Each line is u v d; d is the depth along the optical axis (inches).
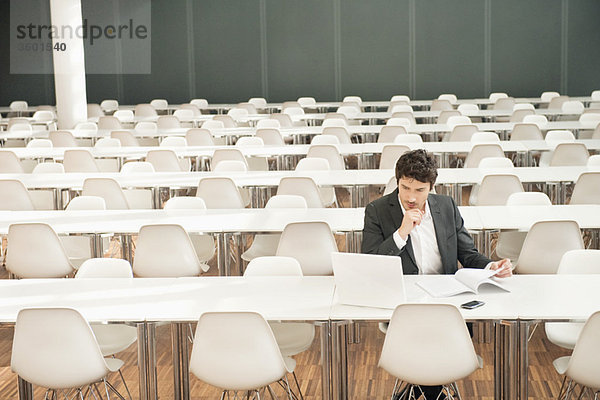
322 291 167.6
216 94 732.0
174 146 418.3
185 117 568.1
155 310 157.6
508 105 589.9
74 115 554.6
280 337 176.1
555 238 208.8
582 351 141.6
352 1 709.3
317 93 723.4
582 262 181.0
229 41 724.7
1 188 297.3
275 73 724.7
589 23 689.6
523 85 703.7
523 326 146.9
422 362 142.9
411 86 713.6
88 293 170.9
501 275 165.9
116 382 202.7
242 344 144.2
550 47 696.4
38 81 743.7
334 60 717.3
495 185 277.3
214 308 157.6
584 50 692.7
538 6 692.7
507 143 385.4
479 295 159.2
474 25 701.3
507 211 239.5
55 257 226.7
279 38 720.3
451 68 708.0
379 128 468.1
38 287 176.7
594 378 142.3
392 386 195.5
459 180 289.1
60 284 178.7
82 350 148.7
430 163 159.2
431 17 705.0
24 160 428.5
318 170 326.6
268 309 155.7
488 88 706.8
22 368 150.8
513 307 151.3
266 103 709.3
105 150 410.0
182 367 174.9
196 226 232.1
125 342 175.8
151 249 218.7
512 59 701.3
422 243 170.7
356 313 151.9
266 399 189.5
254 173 321.7
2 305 163.5
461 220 172.7
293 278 179.2
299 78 723.4
